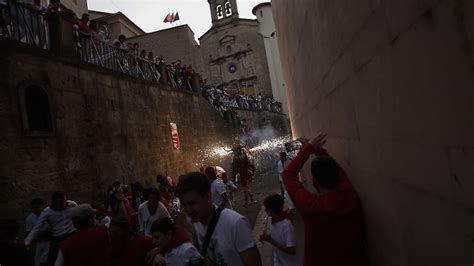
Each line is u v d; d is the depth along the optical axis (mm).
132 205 7398
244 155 11234
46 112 6699
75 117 7449
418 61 1231
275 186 14562
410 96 1344
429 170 1267
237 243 1743
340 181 2369
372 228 2281
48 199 6273
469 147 964
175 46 34094
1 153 5531
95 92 8359
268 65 41125
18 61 6164
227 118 20609
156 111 11656
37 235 4395
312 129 5324
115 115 9086
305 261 2309
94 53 8938
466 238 1062
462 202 1054
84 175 7398
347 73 2342
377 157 1944
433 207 1283
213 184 6383
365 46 1839
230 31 42656
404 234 1675
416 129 1329
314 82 4156
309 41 3961
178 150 12781
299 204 2279
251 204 11016
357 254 2168
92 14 27625
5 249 3059
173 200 8391
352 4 1973
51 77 6914
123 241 3045
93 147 7902
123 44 10812
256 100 30922
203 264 1814
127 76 10055
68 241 3146
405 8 1283
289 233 3199
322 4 2812
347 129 2650
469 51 908
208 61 43156
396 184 1678
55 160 6641
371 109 1916
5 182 5500
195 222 1868
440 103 1109
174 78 14578
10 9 6328
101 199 7785
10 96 5891
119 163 8859
